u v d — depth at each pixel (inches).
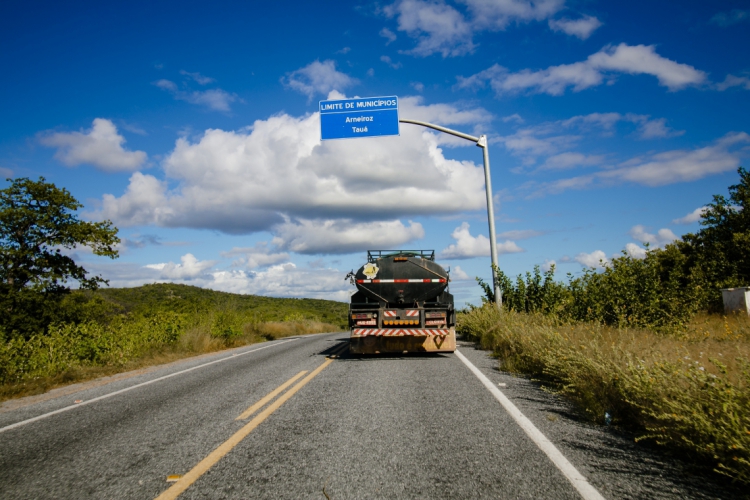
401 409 230.1
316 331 1325.0
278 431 198.7
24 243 1312.7
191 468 157.8
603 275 475.5
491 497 124.5
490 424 197.5
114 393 320.5
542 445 167.2
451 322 476.4
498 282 605.9
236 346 736.3
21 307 1088.2
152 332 633.0
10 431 224.8
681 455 154.5
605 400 204.5
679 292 453.1
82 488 144.5
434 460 155.3
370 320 458.9
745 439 130.3
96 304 1245.7
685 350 250.5
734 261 1031.0
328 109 621.0
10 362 402.3
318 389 292.2
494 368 358.6
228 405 256.8
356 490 132.6
